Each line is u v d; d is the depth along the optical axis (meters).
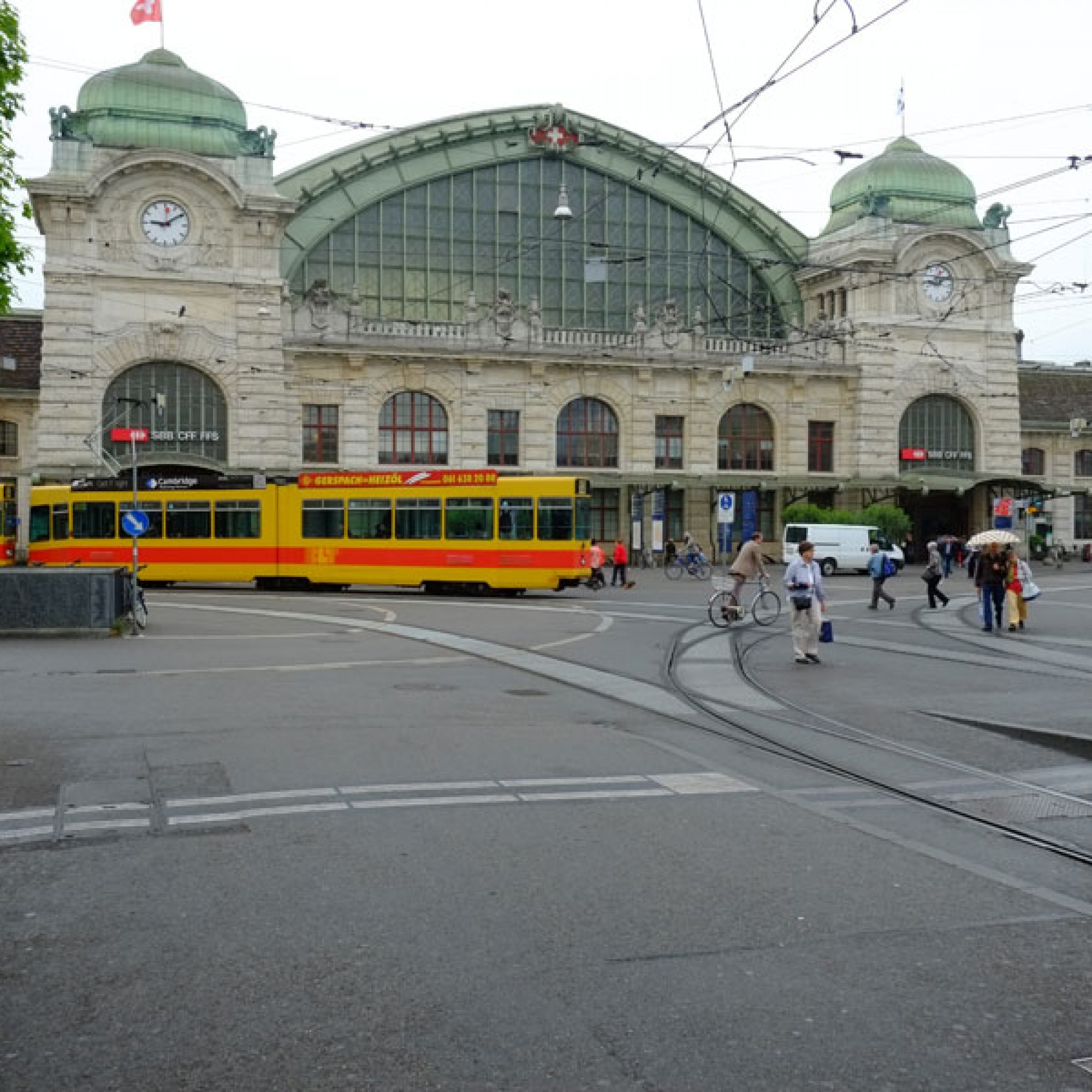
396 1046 5.50
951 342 66.56
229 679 18.11
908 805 10.38
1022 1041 5.59
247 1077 5.21
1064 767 12.17
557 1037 5.61
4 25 19.50
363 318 58.03
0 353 57.06
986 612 26.61
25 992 6.11
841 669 20.00
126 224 53.38
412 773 11.35
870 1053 5.45
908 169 66.25
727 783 11.08
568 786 10.85
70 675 18.50
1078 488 63.06
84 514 42.94
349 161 60.94
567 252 64.81
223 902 7.50
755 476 63.47
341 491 40.62
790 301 69.06
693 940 6.88
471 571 38.53
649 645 23.61
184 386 54.75
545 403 60.97
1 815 9.70
